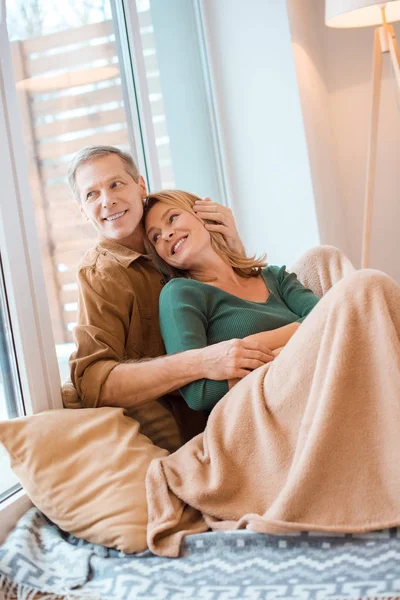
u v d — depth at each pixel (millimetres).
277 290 1915
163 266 1862
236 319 1705
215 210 1867
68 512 1405
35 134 1928
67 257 2014
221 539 1269
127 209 1782
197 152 3021
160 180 2574
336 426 1257
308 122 3125
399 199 3545
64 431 1513
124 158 1825
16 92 1794
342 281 1336
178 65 2924
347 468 1250
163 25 2818
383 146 3547
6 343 1668
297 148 3086
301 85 3086
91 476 1438
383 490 1231
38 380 1696
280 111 3098
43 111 1974
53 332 1910
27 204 1735
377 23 3076
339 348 1277
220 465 1370
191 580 1198
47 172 1965
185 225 1793
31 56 1943
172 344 1645
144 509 1364
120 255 1822
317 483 1247
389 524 1190
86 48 2229
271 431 1365
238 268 1872
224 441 1406
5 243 1650
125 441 1509
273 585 1138
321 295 2037
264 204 3189
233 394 1463
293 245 3160
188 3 3113
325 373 1296
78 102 2152
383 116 3535
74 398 1737
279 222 3170
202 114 3141
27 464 1465
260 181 3184
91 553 1333
